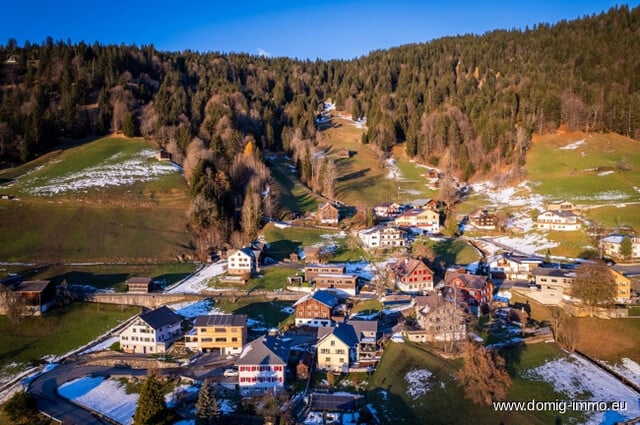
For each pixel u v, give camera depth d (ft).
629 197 528.63
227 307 348.59
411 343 280.10
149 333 295.48
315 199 609.01
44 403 242.78
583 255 412.57
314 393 241.96
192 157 583.17
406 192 650.43
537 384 244.83
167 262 428.56
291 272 403.75
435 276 395.55
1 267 387.34
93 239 441.68
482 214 514.68
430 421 216.95
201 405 220.84
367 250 449.89
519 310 315.37
